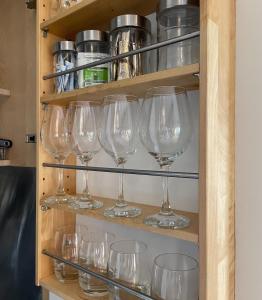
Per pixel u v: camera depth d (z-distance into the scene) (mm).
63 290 683
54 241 747
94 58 664
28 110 987
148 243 681
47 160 742
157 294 554
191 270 537
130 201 710
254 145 528
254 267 525
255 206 526
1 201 918
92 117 698
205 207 429
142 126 594
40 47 729
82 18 681
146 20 612
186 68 457
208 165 430
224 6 490
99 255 709
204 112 430
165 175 498
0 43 1082
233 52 529
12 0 1039
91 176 805
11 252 873
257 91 525
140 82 521
